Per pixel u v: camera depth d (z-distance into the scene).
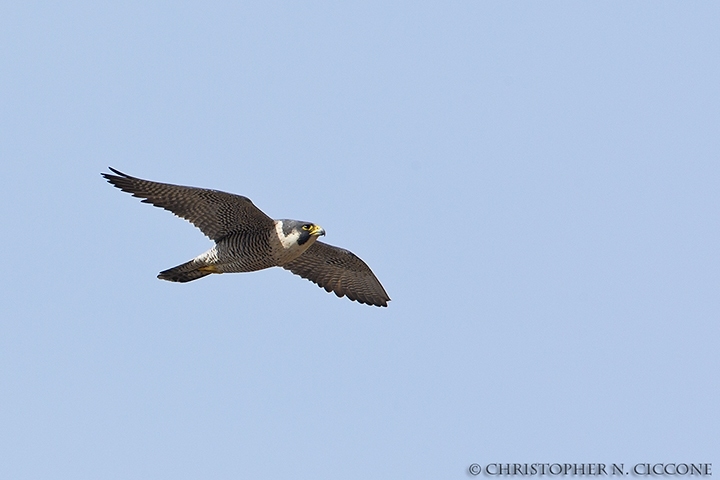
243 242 16.80
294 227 16.64
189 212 16.58
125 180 15.95
